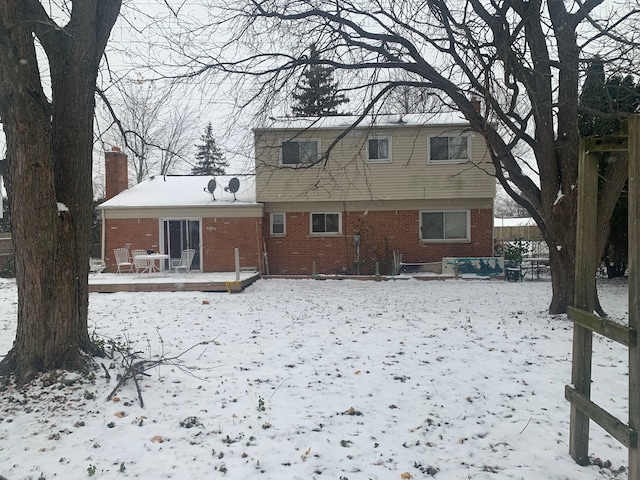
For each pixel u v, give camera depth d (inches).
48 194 215.8
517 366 256.2
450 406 200.7
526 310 440.5
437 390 219.6
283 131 720.3
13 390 206.2
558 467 150.3
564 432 175.5
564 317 392.5
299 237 808.9
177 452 160.1
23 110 204.4
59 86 233.6
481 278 730.8
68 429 176.2
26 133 207.6
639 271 117.9
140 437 171.2
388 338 321.7
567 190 390.3
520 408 198.4
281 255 811.4
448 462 153.8
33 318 219.0
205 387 223.3
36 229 215.3
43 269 217.8
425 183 776.9
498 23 397.4
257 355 279.9
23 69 198.5
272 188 791.7
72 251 227.5
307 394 214.7
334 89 499.5
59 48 233.0
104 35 250.7
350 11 446.3
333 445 165.5
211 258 792.9
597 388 222.8
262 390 219.9
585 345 151.9
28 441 167.0
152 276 698.2
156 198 828.0
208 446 164.4
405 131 775.7
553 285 414.3
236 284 593.0
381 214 799.1
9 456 157.2
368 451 161.2
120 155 901.8
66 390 206.8
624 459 155.1
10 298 536.4
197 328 361.4
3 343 311.1
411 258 793.6
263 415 191.2
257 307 467.5
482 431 176.9
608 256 707.4
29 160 210.1
